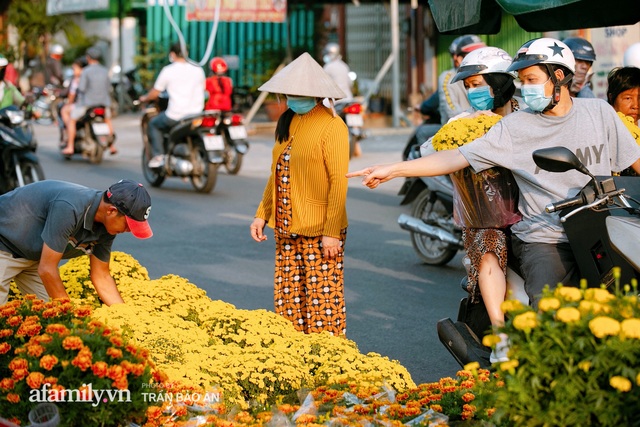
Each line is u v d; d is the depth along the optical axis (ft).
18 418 15.80
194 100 54.13
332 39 99.96
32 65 100.37
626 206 17.20
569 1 22.66
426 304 31.53
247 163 66.13
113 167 64.54
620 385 12.11
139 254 38.60
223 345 20.22
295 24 100.89
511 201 19.62
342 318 24.00
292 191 23.66
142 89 109.40
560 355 12.58
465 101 35.22
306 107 23.26
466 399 17.44
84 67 66.64
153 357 18.75
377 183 19.07
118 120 98.32
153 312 22.36
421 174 19.04
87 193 19.53
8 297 23.22
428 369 25.11
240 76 105.29
